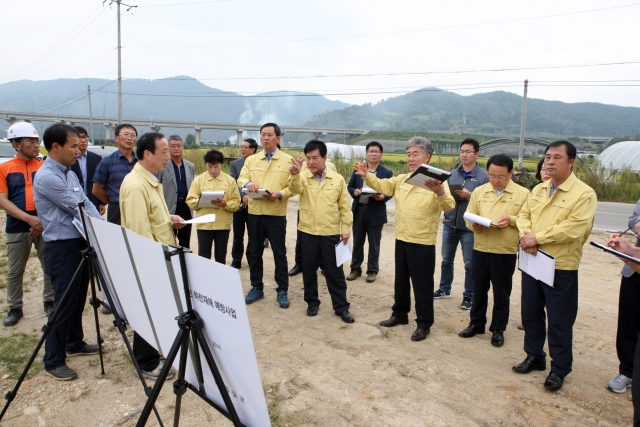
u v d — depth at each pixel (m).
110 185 4.84
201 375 2.20
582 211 3.33
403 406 3.22
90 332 4.43
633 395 2.40
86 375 3.60
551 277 3.31
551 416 3.12
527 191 4.21
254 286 5.39
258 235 5.27
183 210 5.88
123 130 4.78
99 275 3.13
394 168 24.20
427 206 4.23
